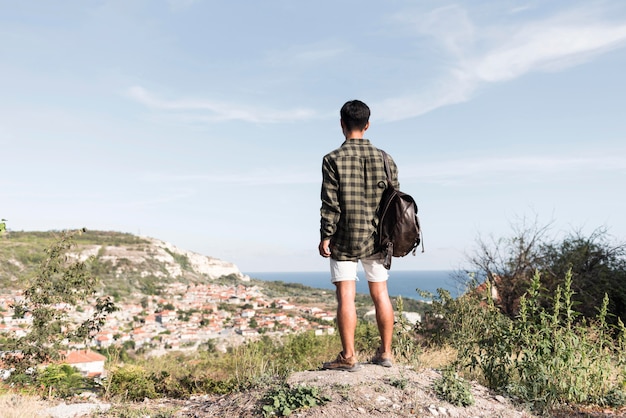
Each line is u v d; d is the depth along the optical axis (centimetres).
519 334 445
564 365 427
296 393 335
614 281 1080
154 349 5806
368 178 354
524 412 370
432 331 662
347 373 376
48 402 505
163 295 12012
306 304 12850
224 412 347
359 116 364
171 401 517
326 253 357
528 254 1129
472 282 636
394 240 352
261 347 884
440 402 344
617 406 408
